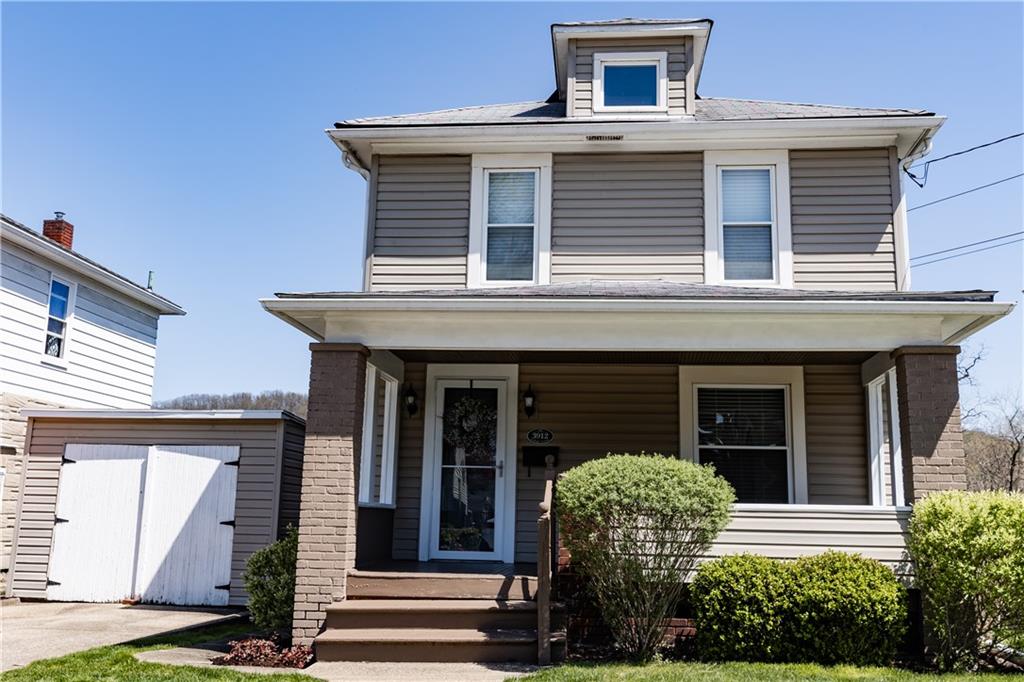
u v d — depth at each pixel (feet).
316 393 26.66
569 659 23.21
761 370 33.88
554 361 34.09
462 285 34.14
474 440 33.94
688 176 34.50
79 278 49.08
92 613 35.65
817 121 32.86
